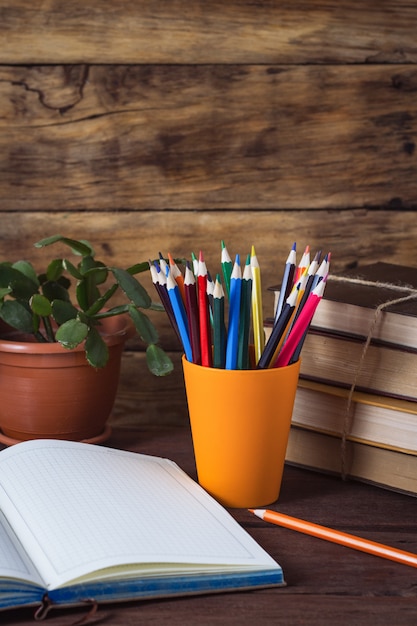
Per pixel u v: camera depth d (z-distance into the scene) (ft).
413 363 2.78
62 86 3.68
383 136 3.70
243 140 3.71
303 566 2.41
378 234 3.78
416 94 3.67
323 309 2.92
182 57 3.65
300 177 3.74
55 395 3.10
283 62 3.65
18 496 2.53
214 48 3.65
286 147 3.71
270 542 2.55
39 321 3.17
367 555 2.49
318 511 2.78
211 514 2.55
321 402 2.98
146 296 3.03
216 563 2.22
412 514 2.77
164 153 3.73
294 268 2.74
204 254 3.80
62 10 3.62
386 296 2.93
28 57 3.66
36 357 3.02
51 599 2.09
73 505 2.44
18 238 3.81
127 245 3.81
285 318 2.57
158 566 2.18
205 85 3.67
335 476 3.05
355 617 2.16
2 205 3.78
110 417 3.96
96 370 3.13
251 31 3.63
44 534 2.30
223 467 2.75
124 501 2.52
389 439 2.85
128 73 3.67
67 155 3.74
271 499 2.82
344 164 3.73
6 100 3.69
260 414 2.67
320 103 3.68
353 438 2.92
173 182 3.75
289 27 3.62
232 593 2.27
